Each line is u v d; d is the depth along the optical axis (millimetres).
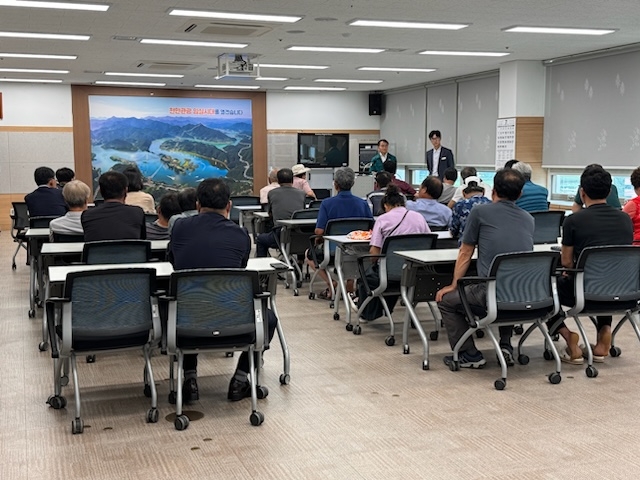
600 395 4207
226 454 3391
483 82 12758
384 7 7062
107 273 3555
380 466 3238
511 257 4156
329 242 6539
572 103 10797
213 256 3863
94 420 3859
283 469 3215
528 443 3486
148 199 7031
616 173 10133
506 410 3963
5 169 14172
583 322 6215
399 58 10844
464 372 4711
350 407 4043
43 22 7777
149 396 4254
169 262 4574
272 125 16047
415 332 5875
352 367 4855
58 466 3262
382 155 12211
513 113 11375
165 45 9430
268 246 8125
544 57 10898
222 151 15680
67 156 14547
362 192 15289
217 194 3969
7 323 6215
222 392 4340
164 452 3418
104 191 5180
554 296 4371
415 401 4133
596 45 9656
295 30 8320
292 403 4121
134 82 14133
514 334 5730
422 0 6750
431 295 5031
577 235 4586
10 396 4277
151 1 6730
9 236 13102
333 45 9492
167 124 15188
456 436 3588
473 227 4430
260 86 15055
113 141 14836
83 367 4898
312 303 7109
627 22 7906
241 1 6754
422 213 6492
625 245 4430
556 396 4191
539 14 7453
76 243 5445
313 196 9773
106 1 6734
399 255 4875
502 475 3127
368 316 5844
